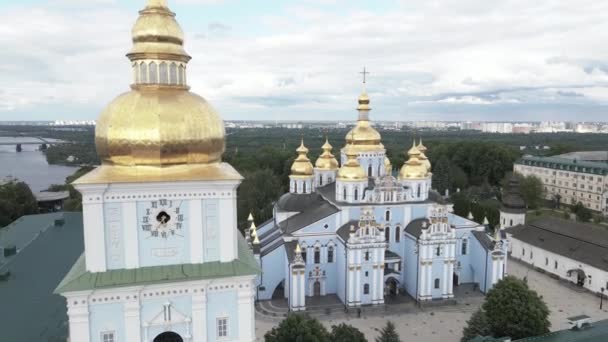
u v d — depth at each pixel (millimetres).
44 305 44406
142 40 30000
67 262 56969
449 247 76250
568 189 162500
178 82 30656
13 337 38031
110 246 28125
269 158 188625
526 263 97125
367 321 70125
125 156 28406
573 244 88125
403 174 83750
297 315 49469
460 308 75188
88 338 27688
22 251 61281
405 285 81625
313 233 77750
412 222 81500
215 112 30859
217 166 30625
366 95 93625
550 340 47625
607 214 147375
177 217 28891
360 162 92875
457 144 197250
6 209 107438
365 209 73750
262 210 128250
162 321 28547
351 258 72500
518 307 56688
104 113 29594
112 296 27781
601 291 79625
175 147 28453
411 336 65375
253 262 31156
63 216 81312
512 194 111438
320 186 98625
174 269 28719
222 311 29469
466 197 143625
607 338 47625
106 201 27781
